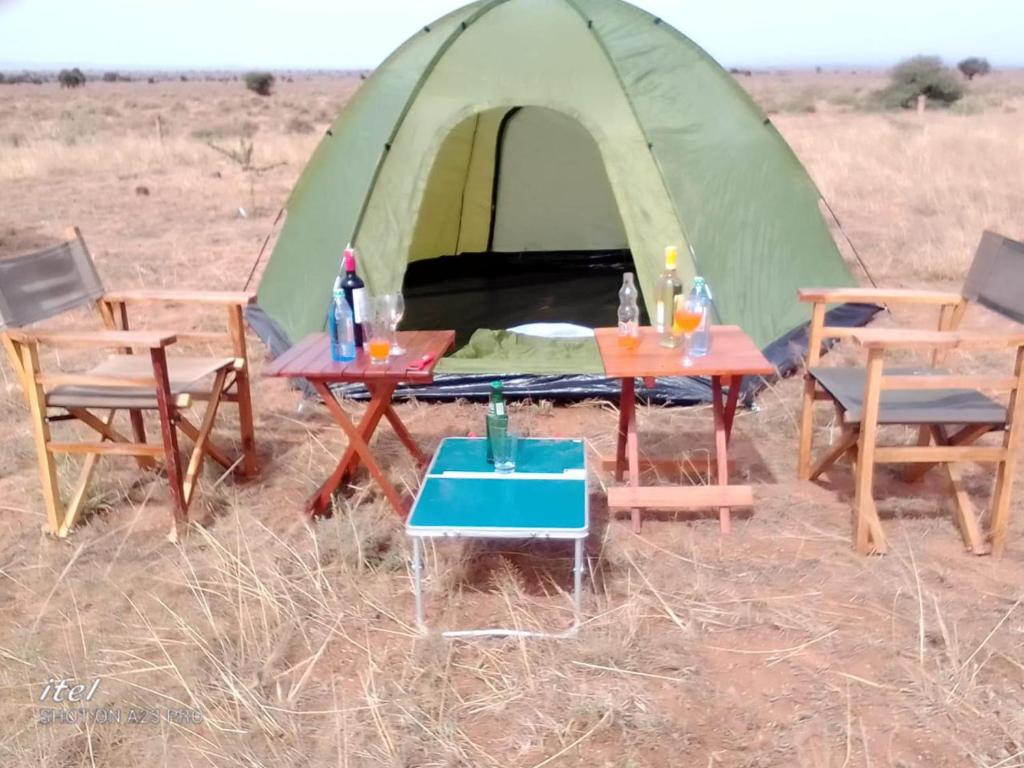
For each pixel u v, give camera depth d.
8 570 3.57
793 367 5.35
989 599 3.26
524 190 7.86
